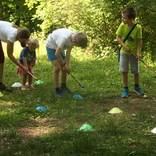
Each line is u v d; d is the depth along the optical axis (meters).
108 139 3.55
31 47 5.95
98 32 10.88
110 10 10.05
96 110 4.83
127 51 5.43
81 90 6.11
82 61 9.52
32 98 5.50
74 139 3.52
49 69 8.21
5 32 5.47
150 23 9.95
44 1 11.37
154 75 7.37
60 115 4.52
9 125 4.05
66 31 5.16
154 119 4.30
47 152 3.26
